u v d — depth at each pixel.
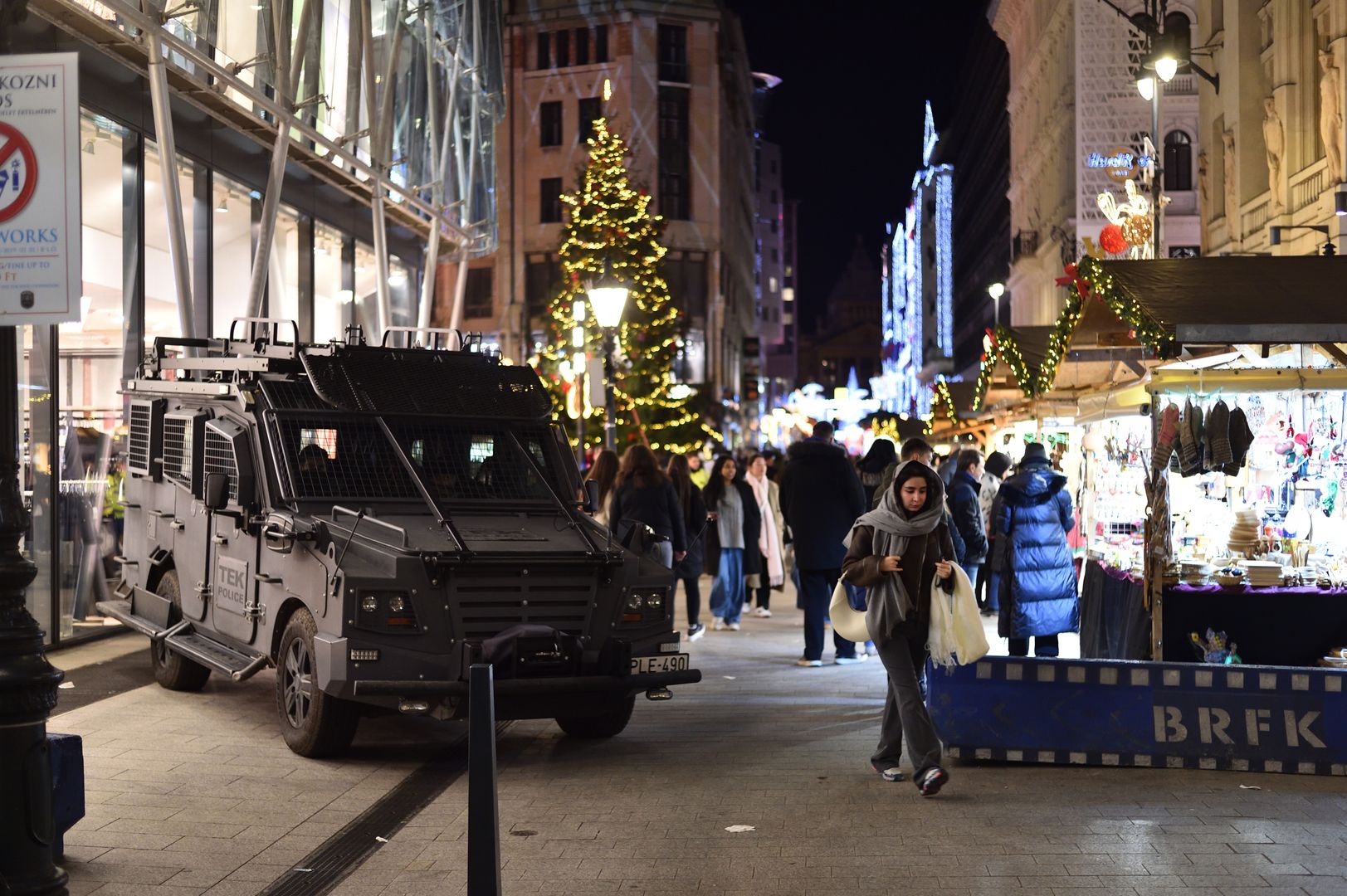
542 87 80.06
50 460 16.27
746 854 7.77
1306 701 9.74
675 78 80.62
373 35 27.70
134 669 14.81
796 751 10.69
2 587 5.84
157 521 13.69
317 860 7.75
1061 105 59.00
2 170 5.85
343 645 9.72
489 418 11.95
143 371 14.30
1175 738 9.88
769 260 166.25
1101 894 6.96
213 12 19.28
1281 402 12.27
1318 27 31.53
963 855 7.68
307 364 11.77
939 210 124.94
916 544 9.22
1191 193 50.72
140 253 18.94
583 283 44.53
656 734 11.49
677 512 15.83
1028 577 12.75
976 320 107.62
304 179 25.69
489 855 5.42
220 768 10.03
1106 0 27.47
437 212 30.22
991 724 10.01
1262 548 11.88
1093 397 14.73
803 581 15.25
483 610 10.07
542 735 11.48
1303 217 31.23
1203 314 10.93
